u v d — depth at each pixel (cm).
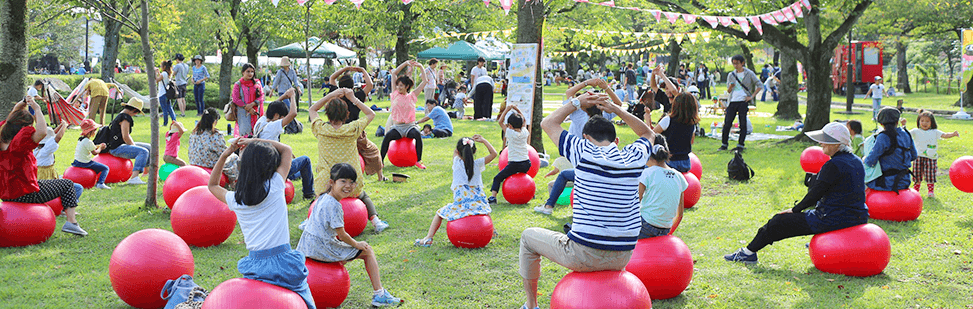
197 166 823
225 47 2238
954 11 2645
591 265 420
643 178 520
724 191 946
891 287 536
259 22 2284
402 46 2803
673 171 526
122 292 479
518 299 522
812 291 530
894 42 3647
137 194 895
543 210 810
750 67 2972
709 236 699
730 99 1330
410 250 652
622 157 412
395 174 1018
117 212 787
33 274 560
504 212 821
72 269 577
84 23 5397
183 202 646
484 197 669
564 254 426
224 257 623
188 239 643
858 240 549
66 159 1149
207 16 2098
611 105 442
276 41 3716
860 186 558
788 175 1033
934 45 4222
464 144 657
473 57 2797
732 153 1307
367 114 736
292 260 418
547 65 5834
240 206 413
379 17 2455
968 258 604
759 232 595
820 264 569
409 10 2703
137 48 3753
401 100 1133
